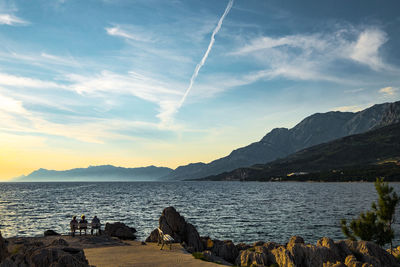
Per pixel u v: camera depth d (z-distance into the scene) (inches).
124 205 3221.0
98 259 671.8
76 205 3176.7
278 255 764.6
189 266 594.6
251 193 5989.2
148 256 714.8
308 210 2721.5
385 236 824.3
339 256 695.7
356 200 3841.0
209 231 1674.5
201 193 6117.1
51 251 435.2
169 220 1144.2
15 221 1939.0
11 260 372.8
